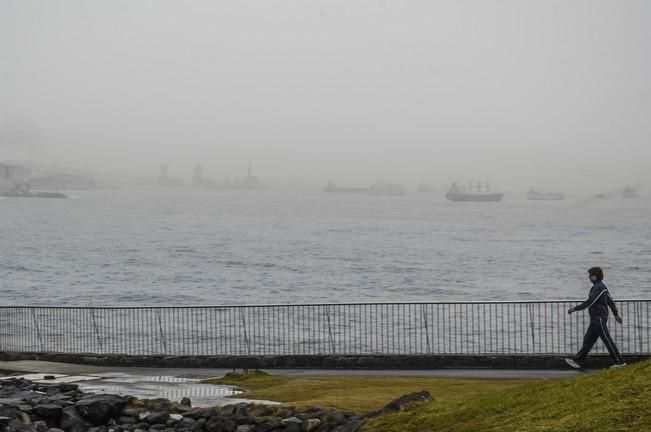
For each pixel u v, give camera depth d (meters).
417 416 21.86
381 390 29.70
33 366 38.91
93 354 39.84
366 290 118.50
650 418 17.20
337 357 37.00
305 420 24.25
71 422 26.61
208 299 107.12
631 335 54.69
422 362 36.22
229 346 55.34
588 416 18.14
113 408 27.34
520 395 21.67
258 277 134.38
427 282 129.00
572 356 35.03
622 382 20.27
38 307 42.88
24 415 26.86
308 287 121.50
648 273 142.12
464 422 20.52
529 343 55.69
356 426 22.45
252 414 25.61
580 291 116.44
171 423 26.16
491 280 132.12
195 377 35.53
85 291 115.38
